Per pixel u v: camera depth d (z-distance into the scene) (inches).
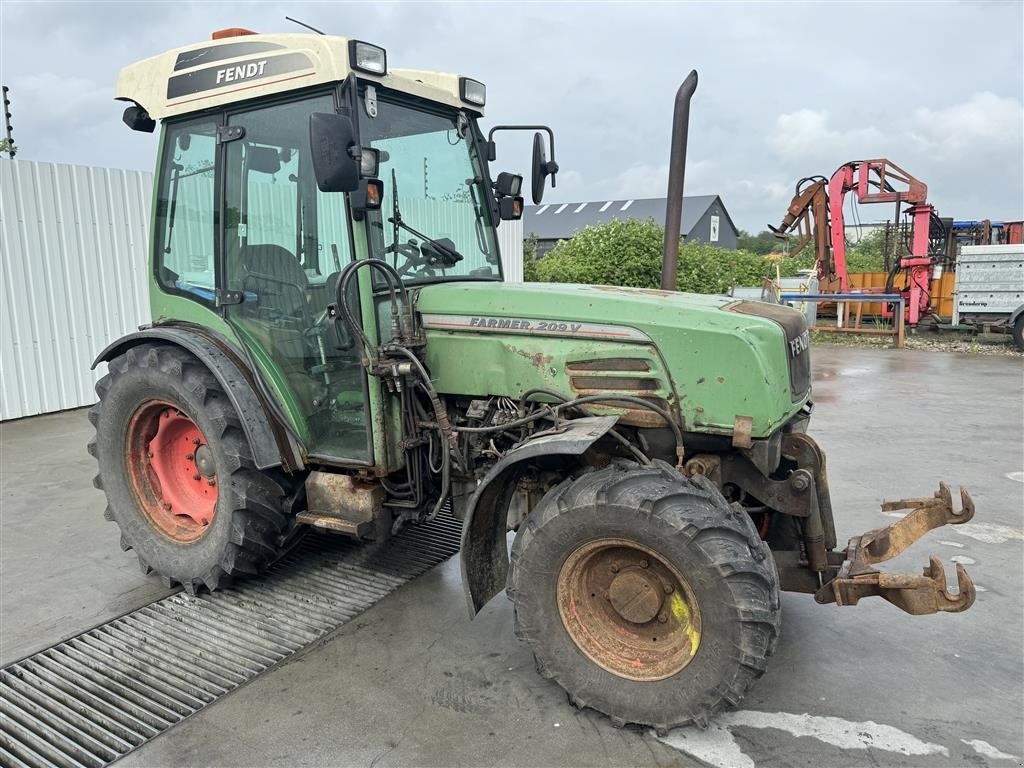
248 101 131.5
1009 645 129.3
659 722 103.9
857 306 666.2
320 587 152.4
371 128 126.3
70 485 223.6
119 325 350.3
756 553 101.7
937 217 633.0
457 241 146.3
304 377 135.6
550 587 109.4
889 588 108.2
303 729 107.8
